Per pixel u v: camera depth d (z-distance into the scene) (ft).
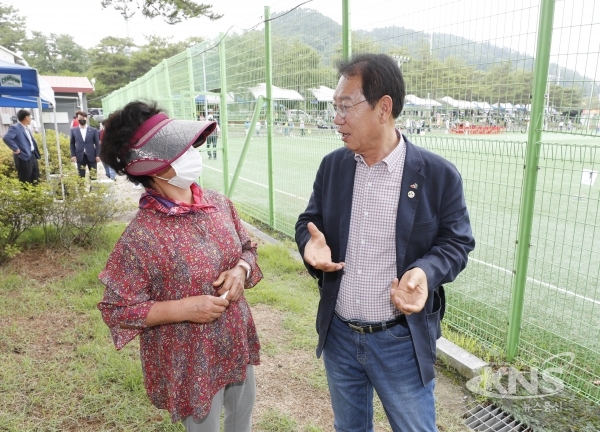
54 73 219.20
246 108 24.11
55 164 33.22
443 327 12.07
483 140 10.28
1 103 29.17
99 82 178.60
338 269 5.56
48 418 8.80
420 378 5.90
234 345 6.01
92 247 19.54
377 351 5.85
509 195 19.02
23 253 18.53
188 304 5.10
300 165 18.97
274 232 21.86
